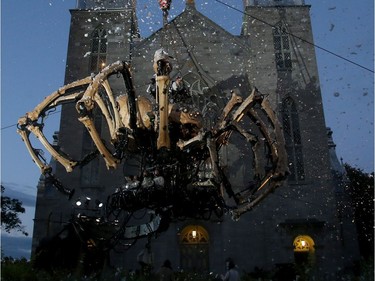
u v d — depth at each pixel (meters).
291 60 41.00
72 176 36.12
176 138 8.92
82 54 41.19
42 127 9.50
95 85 8.17
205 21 41.97
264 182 8.62
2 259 13.19
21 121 9.40
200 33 41.47
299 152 37.94
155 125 8.71
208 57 40.72
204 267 34.88
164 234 34.62
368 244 44.16
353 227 39.00
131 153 9.38
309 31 42.16
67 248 16.78
